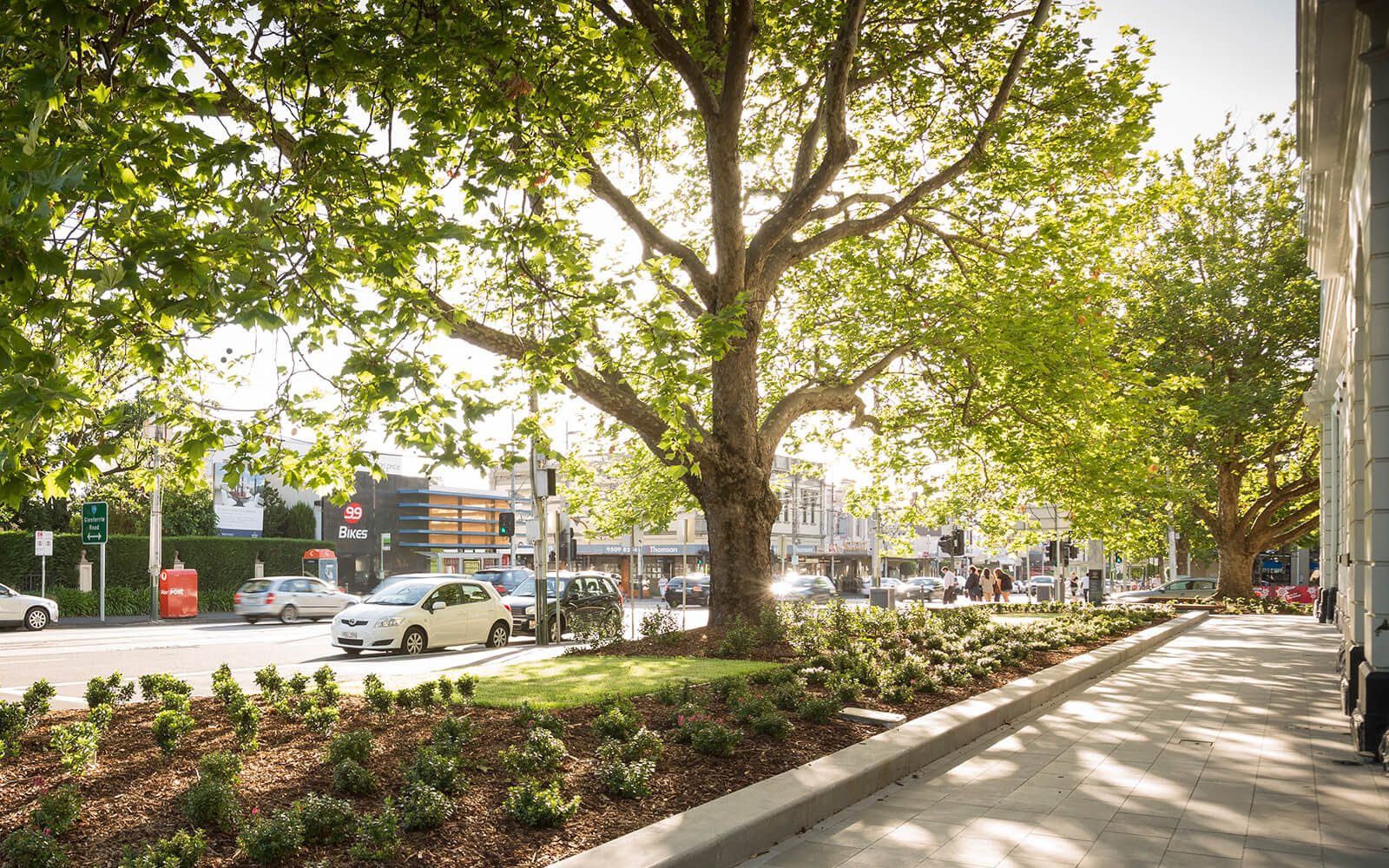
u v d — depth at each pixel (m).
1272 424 33.34
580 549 71.62
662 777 6.67
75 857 4.61
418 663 17.94
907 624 18.25
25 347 5.61
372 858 4.75
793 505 78.69
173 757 6.59
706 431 16.17
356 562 58.03
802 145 17.03
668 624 16.53
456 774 5.94
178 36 8.71
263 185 8.59
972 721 9.27
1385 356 8.95
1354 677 10.51
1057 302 18.25
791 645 14.01
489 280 13.58
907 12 16.52
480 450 8.77
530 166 9.87
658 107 17.02
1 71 6.60
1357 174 10.66
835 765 7.16
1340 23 9.09
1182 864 5.48
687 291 15.84
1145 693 12.83
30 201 5.41
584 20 11.40
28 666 17.11
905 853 5.68
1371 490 8.89
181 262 6.52
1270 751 8.80
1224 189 34.50
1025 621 23.03
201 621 35.38
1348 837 6.02
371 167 8.78
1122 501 21.53
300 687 9.27
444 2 9.28
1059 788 7.32
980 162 16.64
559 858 5.01
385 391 8.11
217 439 8.89
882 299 19.72
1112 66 17.72
